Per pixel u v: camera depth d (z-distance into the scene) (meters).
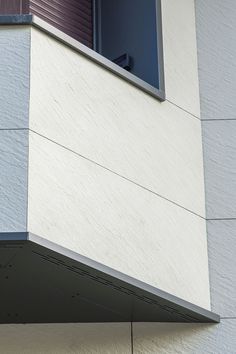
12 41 7.24
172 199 8.04
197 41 8.91
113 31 8.72
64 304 7.73
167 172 8.07
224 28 8.95
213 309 8.12
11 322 8.00
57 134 7.20
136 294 7.57
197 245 8.16
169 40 8.56
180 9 8.82
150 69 8.34
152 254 7.70
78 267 7.10
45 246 6.80
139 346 8.05
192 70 8.73
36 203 6.88
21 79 7.14
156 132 8.08
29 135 6.99
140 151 7.86
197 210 8.27
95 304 7.75
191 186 8.29
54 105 7.25
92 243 7.21
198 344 8.06
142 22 8.55
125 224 7.52
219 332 8.08
